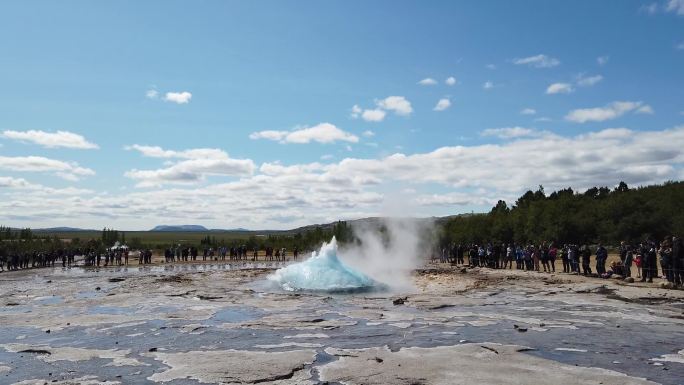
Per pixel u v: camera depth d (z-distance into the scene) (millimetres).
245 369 11023
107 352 12766
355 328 15719
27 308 20500
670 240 24391
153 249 89875
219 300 22781
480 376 10305
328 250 31297
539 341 13586
